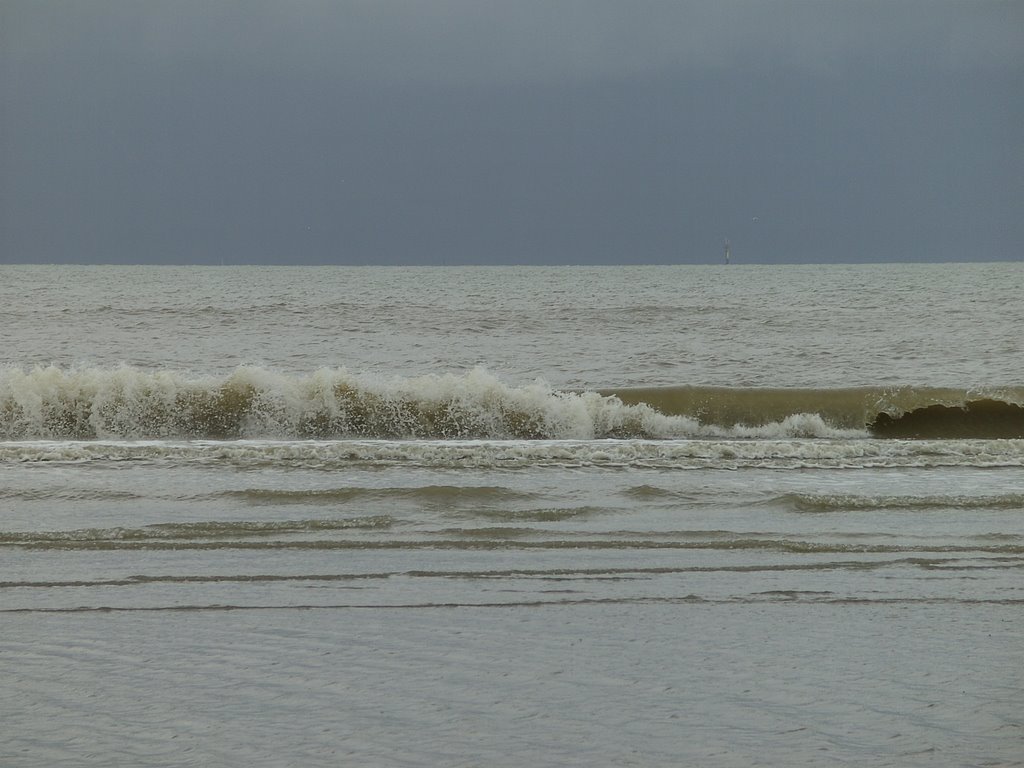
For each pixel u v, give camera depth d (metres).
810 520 37.09
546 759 17.78
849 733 18.98
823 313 152.88
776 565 30.94
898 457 50.56
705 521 36.66
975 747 18.39
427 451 48.72
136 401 61.75
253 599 27.02
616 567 30.50
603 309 158.38
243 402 62.56
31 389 61.03
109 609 26.05
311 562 30.72
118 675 21.56
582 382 86.00
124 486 41.31
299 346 111.88
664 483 43.44
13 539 32.72
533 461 48.19
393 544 32.84
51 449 47.62
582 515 37.41
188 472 44.66
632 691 20.97
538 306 165.12
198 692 20.69
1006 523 36.78
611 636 24.39
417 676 21.67
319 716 19.56
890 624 25.50
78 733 18.66
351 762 17.58
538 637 24.28
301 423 62.69
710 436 65.88
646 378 88.56
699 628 25.06
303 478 43.62
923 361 100.19
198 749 18.03
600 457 49.28
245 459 47.59
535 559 31.31
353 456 48.50
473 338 121.25
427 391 63.56
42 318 136.25
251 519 35.75
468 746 18.27
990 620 25.92
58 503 38.34
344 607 26.41
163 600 26.83
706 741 18.58
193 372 91.94
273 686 21.05
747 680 21.66
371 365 97.50
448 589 28.09
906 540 34.12
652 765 17.58
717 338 121.56
